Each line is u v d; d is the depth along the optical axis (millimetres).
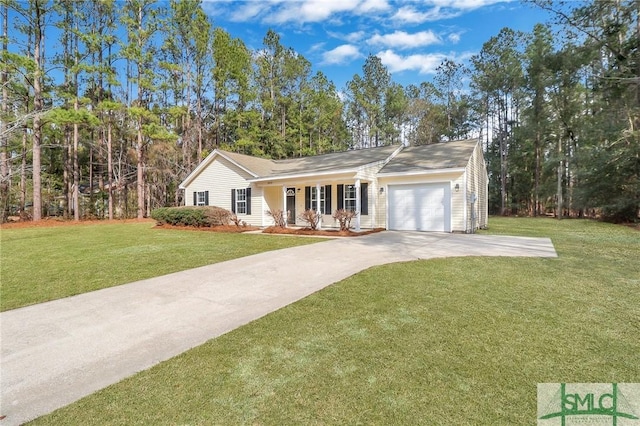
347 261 6980
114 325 3830
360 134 37938
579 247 8648
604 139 18609
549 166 25625
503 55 29141
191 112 27250
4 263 7094
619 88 17078
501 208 31219
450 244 9234
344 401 2381
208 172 17922
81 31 20531
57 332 3646
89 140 25188
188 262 7133
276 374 2750
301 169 15516
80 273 6227
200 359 3018
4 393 2535
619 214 17969
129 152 25266
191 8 23734
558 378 2621
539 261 6758
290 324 3771
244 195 16453
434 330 3525
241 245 9430
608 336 3336
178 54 24938
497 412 2236
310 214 12938
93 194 25656
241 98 27250
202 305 4488
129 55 20375
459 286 5062
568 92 23828
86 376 2766
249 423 2168
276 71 31469
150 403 2396
